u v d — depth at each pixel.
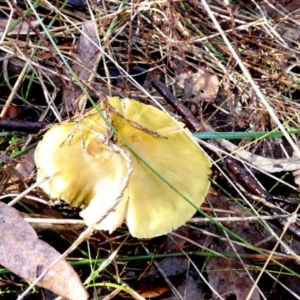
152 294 0.18
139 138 0.17
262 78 0.25
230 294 0.19
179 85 0.24
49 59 0.23
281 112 0.23
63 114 0.22
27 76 0.22
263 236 0.20
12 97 0.21
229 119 0.23
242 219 0.19
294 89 0.25
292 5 0.30
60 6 0.25
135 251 0.19
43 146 0.17
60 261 0.15
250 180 0.20
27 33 0.21
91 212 0.16
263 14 0.26
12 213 0.16
